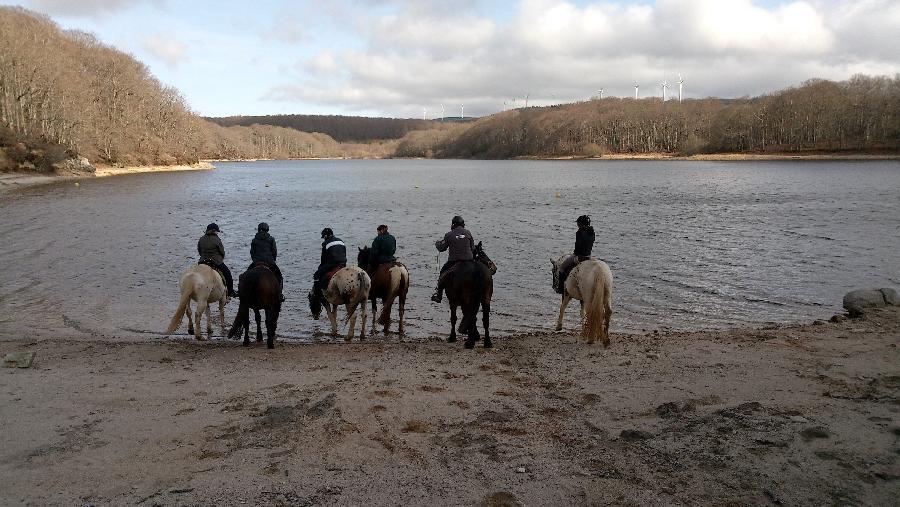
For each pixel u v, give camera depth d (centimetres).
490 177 10862
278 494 601
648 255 2520
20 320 1520
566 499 587
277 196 6388
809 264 2255
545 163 19612
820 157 14238
